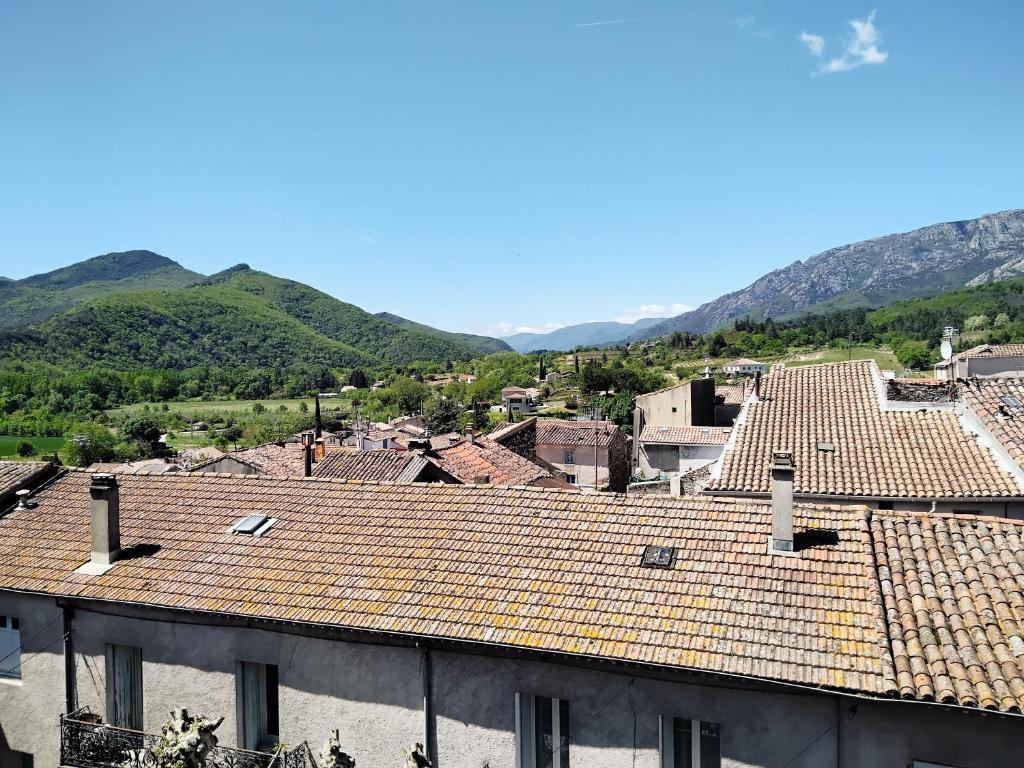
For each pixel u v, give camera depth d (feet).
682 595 38.91
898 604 36.47
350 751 41.27
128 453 320.91
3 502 58.08
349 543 47.85
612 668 36.78
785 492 41.50
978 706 29.78
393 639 40.42
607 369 416.46
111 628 45.91
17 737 47.96
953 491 58.44
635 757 36.60
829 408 78.74
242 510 54.29
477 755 39.24
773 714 34.42
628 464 236.43
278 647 42.52
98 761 43.52
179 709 36.99
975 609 35.27
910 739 32.58
